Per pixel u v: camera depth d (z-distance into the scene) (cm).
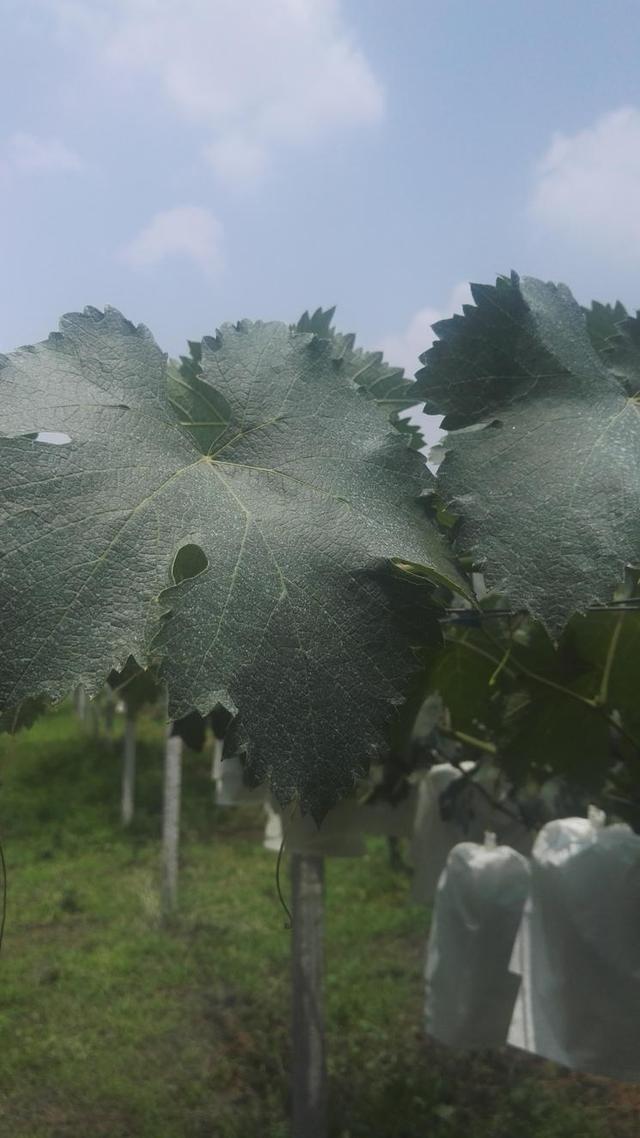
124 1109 286
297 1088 197
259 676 47
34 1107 287
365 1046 321
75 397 54
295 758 46
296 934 194
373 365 86
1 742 433
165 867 449
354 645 49
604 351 63
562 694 93
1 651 46
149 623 48
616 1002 103
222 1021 342
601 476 55
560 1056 108
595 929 103
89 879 506
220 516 52
